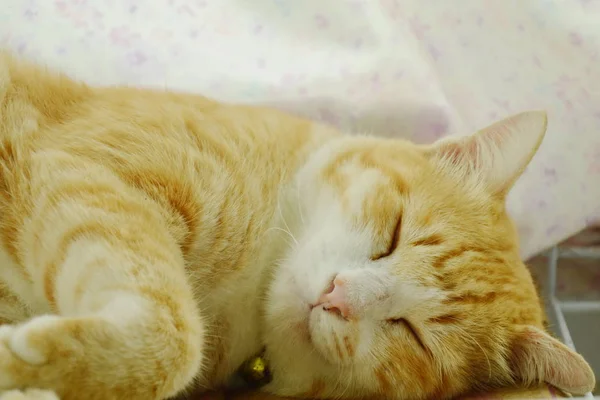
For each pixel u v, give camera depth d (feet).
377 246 1.23
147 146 1.13
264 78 1.60
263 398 1.24
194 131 1.18
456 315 1.24
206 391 1.23
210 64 1.59
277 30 1.63
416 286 1.22
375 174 1.28
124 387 0.94
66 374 0.92
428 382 1.23
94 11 1.58
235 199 1.18
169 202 1.10
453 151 1.36
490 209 1.34
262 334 1.26
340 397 1.24
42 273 1.02
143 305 0.97
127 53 1.58
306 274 1.21
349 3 1.61
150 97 1.27
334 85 1.61
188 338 0.99
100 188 1.05
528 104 1.67
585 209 1.69
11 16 1.55
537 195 1.66
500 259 1.31
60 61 1.55
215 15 1.62
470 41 1.67
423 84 1.62
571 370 1.20
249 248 1.21
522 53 1.66
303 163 1.33
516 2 1.64
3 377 0.91
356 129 1.63
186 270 1.13
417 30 1.68
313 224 1.27
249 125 1.27
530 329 1.25
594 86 1.65
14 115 1.16
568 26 1.63
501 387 1.27
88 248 1.00
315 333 1.19
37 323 0.93
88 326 0.93
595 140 1.67
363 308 1.18
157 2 1.60
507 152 1.32
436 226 1.26
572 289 1.83
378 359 1.20
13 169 1.10
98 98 1.27
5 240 1.07
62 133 1.15
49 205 1.04
